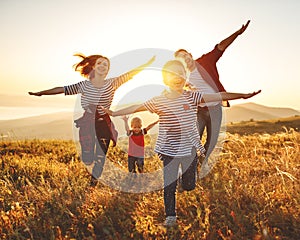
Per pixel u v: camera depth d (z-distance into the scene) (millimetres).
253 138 11922
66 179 7086
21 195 6383
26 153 11203
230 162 7938
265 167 7547
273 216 4996
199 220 4859
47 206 5801
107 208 5586
